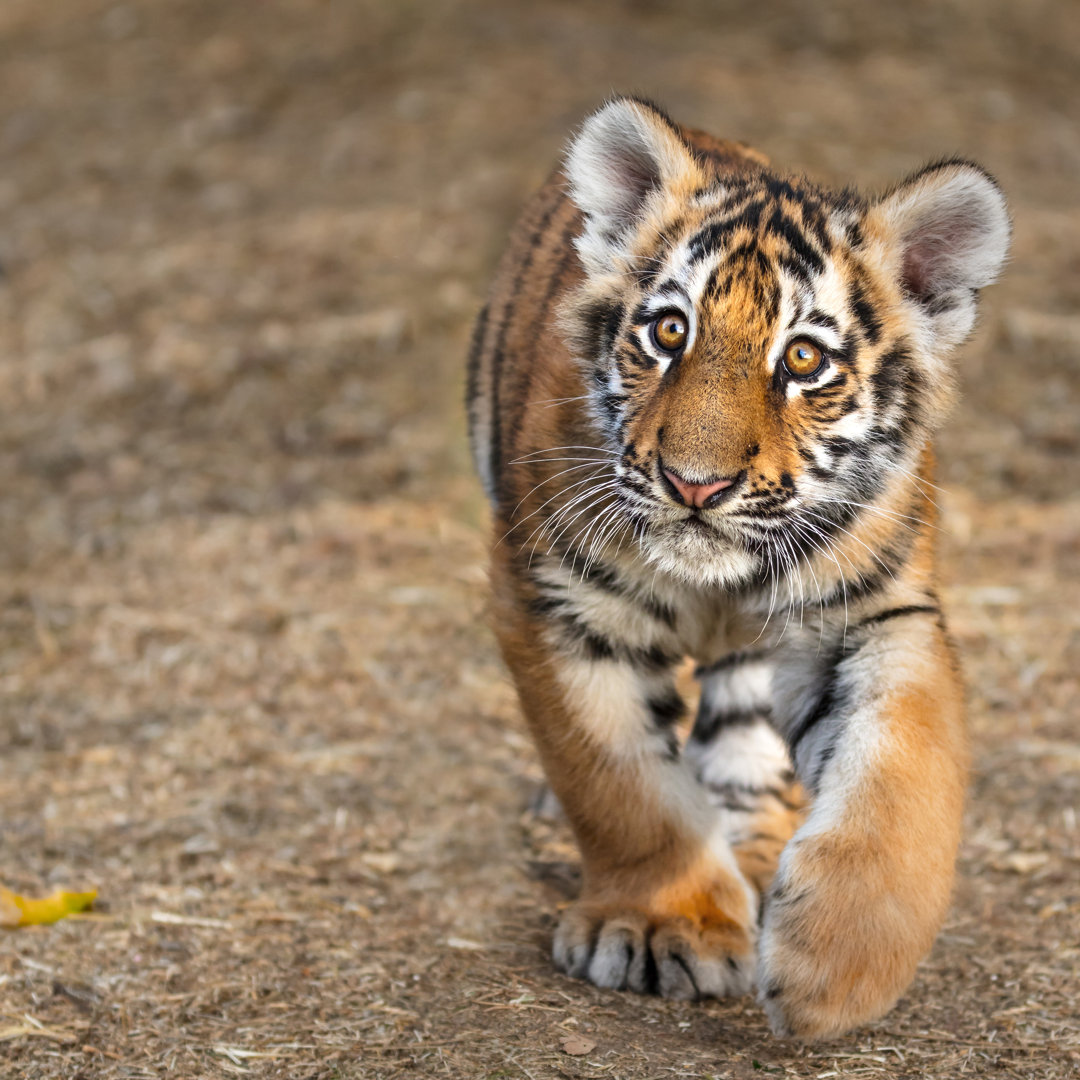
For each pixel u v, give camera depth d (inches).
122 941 285.1
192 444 590.9
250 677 425.4
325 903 305.4
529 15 996.6
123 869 317.1
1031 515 532.4
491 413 323.9
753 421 244.4
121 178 853.2
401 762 380.5
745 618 273.1
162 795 355.3
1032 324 663.8
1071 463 567.8
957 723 255.3
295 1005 259.9
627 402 257.0
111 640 445.7
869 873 232.5
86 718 397.4
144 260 747.4
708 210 264.5
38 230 793.6
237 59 980.6
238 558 504.4
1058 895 308.7
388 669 434.0
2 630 450.9
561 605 267.1
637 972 263.4
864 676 261.9
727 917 272.5
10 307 707.4
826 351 251.9
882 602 263.9
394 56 954.7
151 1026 252.4
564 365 273.1
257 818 344.8
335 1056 239.5
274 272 723.4
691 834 273.7
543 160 796.0
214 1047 244.2
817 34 1003.9
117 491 553.9
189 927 292.2
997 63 1002.1
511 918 301.7
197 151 874.8
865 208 265.4
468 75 910.4
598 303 268.2
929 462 281.7
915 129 873.5
